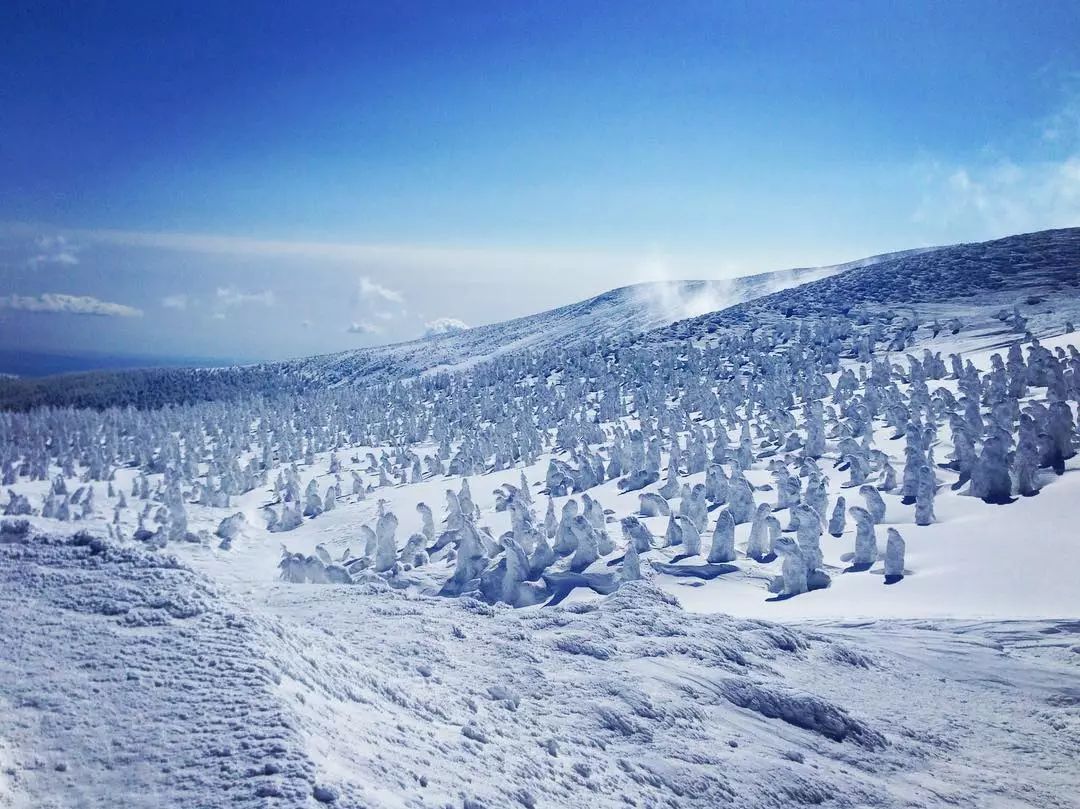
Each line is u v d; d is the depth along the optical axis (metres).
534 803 9.20
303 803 6.95
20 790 7.03
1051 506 31.70
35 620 10.35
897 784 13.03
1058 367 47.00
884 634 21.66
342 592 20.14
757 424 59.78
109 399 178.50
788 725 14.35
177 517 55.38
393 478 76.38
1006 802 12.89
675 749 12.28
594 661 15.47
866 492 35.59
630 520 34.59
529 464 69.56
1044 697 17.44
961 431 38.50
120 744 7.84
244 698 8.79
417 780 8.49
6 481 88.75
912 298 107.50
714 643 17.14
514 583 30.62
